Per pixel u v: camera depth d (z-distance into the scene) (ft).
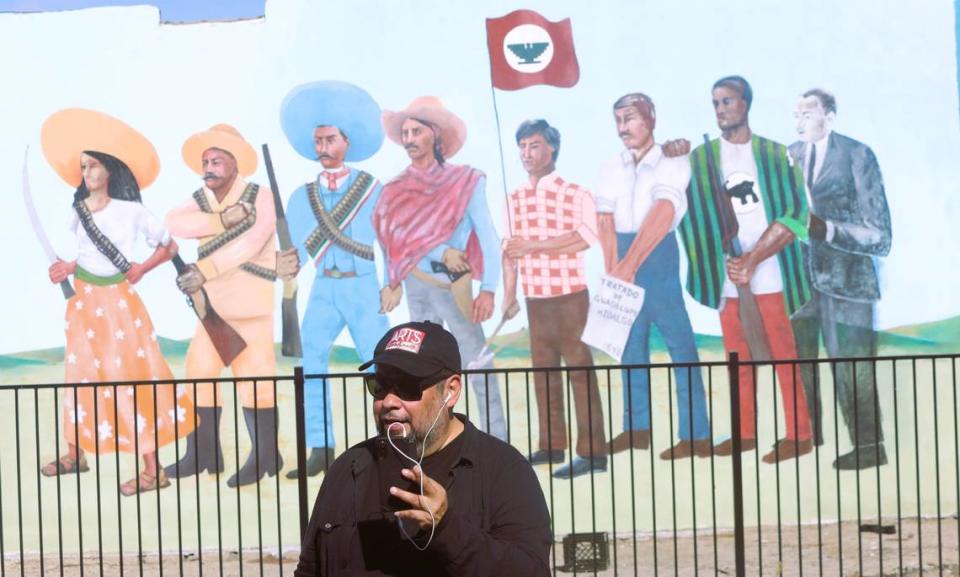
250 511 29.30
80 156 29.43
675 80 30.37
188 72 29.68
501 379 29.73
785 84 30.55
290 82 29.81
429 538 10.17
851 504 30.30
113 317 29.27
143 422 29.25
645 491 29.91
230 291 29.50
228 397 29.35
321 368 29.53
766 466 30.12
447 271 29.84
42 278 29.22
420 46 30.01
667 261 30.17
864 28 30.71
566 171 30.09
